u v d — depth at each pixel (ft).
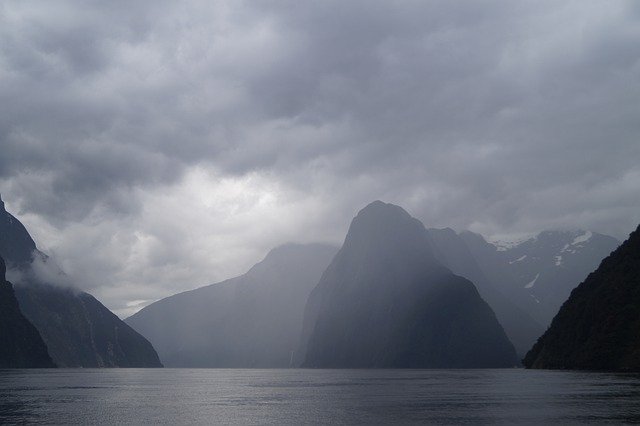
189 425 246.06
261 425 245.04
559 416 253.03
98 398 369.30
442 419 257.14
